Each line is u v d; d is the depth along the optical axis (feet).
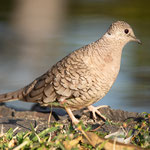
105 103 45.96
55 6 141.18
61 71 31.48
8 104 45.85
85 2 147.54
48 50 75.92
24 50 77.71
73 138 24.49
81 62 31.01
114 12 121.29
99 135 24.93
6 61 68.85
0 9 135.44
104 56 31.19
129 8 127.95
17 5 144.36
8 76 58.39
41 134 24.57
